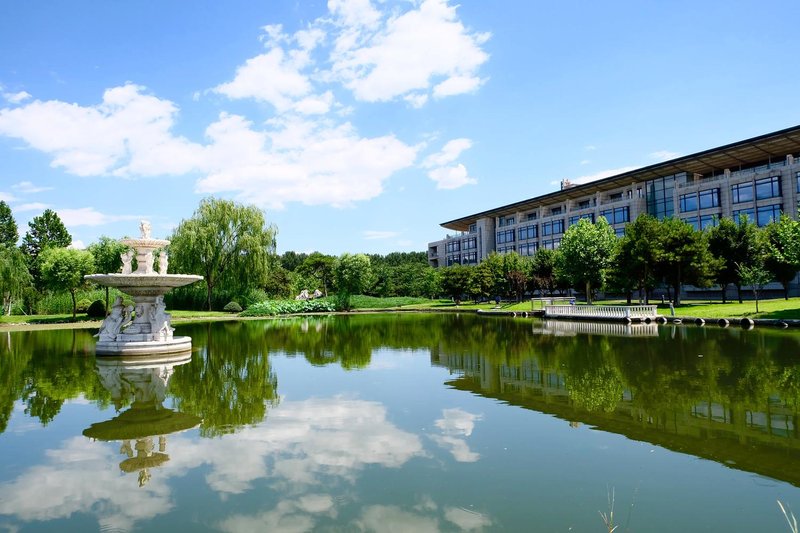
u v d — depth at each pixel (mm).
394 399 11234
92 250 51469
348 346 22516
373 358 18266
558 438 8211
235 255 52438
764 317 29891
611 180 68125
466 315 51438
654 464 6996
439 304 82000
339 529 5176
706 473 6660
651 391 11414
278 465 7102
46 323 41656
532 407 10289
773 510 5570
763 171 51156
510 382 13008
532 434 8438
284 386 12859
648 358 16391
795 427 8570
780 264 38031
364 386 12773
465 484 6355
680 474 6633
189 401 11195
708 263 40406
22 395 12008
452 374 14430
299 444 8039
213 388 12672
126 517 5547
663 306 44812
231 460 7328
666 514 5480
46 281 45344
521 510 5605
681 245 41125
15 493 6281
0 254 41469
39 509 5789
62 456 7617
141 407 10680
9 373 15391
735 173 54688
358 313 62812
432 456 7410
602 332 26953
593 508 5664
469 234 105938
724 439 8008
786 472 6664
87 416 9961
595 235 45406
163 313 21156
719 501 5820
